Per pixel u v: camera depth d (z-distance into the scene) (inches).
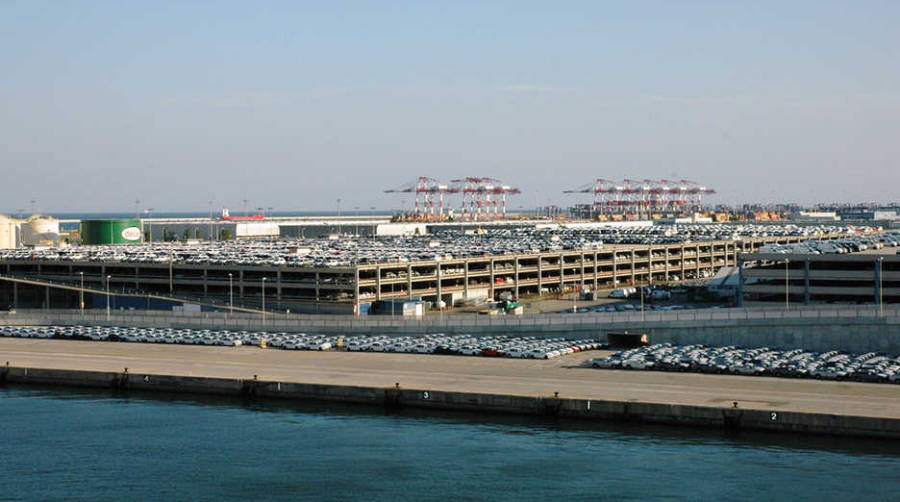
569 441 5738.2
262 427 6186.0
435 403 6505.9
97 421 6392.7
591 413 6151.6
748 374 6958.7
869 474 5054.1
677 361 7219.5
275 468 5378.9
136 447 5797.2
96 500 4955.7
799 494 4820.4
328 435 5974.4
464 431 5999.0
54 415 6560.0
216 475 5285.4
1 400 7012.8
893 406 5880.9
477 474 5206.7
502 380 6899.6
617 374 7066.9
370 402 6658.5
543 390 6535.4
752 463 5260.8
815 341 7834.6
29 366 7687.0
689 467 5226.4
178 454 5654.5
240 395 7003.0
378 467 5354.3
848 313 7829.7
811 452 5413.4
